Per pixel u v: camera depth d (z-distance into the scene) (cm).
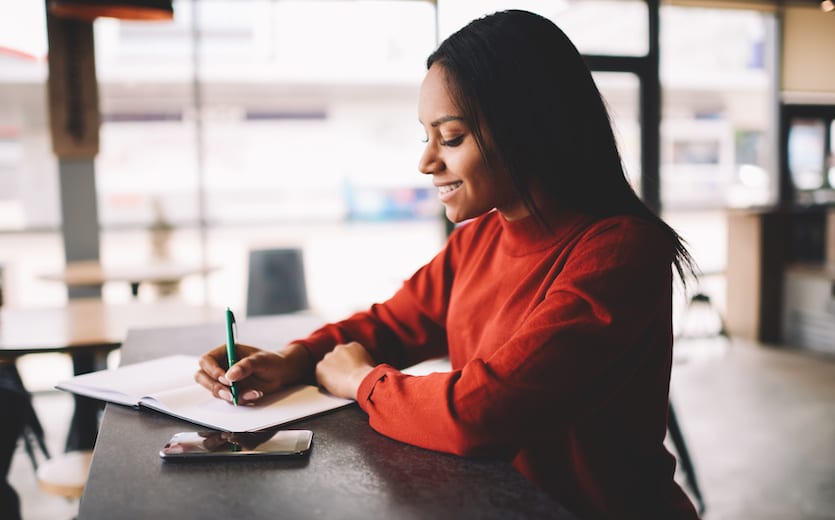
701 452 298
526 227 89
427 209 851
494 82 81
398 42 480
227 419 83
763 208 517
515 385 72
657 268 79
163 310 220
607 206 86
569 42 84
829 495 255
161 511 59
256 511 59
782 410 354
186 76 670
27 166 579
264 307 464
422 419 75
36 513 242
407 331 113
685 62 720
